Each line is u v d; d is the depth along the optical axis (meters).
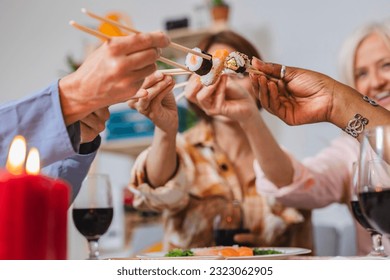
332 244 1.88
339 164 1.71
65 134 0.65
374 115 0.90
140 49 0.62
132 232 2.58
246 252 0.96
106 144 2.59
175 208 1.54
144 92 0.87
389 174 0.64
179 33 2.66
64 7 3.27
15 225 0.38
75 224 1.03
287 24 2.74
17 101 0.66
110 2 3.14
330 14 2.65
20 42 3.36
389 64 1.99
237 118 1.30
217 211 1.61
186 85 1.24
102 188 1.04
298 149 2.63
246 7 2.82
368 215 0.66
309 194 1.53
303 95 0.98
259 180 1.54
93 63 0.64
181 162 1.44
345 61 2.09
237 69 0.95
